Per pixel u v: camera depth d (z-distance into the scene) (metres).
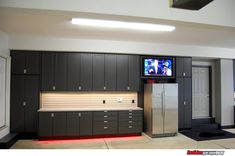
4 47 4.80
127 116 5.65
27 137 5.32
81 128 5.36
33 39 5.18
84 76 5.59
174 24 2.77
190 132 6.12
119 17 2.53
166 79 6.33
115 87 5.77
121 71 5.82
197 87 7.17
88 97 5.93
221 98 6.77
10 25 4.07
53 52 5.45
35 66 5.36
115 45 5.57
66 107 5.77
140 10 2.46
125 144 4.92
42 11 2.37
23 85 5.30
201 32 4.52
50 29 4.38
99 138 5.47
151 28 4.21
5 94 5.12
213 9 2.68
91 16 2.53
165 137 5.59
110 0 2.40
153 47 5.81
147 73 6.03
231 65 6.87
